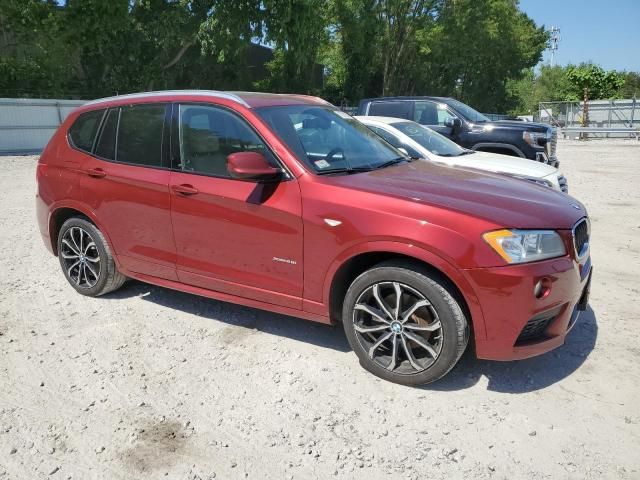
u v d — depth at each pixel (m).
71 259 5.06
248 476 2.74
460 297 3.28
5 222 8.11
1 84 24.95
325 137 4.21
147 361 3.86
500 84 58.69
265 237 3.77
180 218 4.14
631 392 3.43
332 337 4.20
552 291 3.21
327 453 2.90
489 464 2.80
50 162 5.03
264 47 45.16
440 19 39.03
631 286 5.37
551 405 3.30
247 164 3.56
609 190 11.45
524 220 3.26
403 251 3.28
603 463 2.80
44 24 23.70
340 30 38.06
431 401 3.35
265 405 3.33
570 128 29.45
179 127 4.24
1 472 2.77
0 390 3.51
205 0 27.33
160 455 2.90
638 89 65.44
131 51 27.92
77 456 2.89
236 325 4.41
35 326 4.41
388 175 3.90
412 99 11.48
